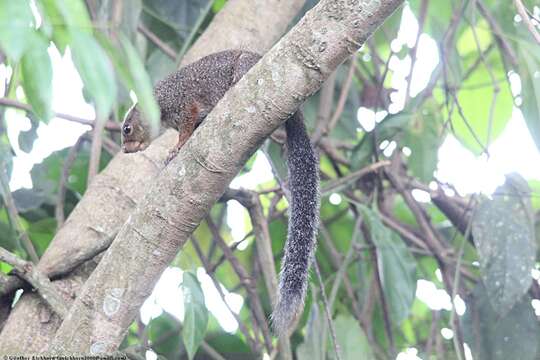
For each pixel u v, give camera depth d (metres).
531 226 10.58
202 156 6.91
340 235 14.59
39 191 12.30
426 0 12.16
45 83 4.82
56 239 9.10
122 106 13.23
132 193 9.41
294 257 8.98
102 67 4.86
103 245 8.80
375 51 13.50
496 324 10.80
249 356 11.96
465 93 13.80
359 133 14.93
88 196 9.39
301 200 9.27
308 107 13.53
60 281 8.78
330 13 6.61
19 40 4.57
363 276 12.54
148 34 12.25
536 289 11.80
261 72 6.79
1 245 10.80
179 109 10.58
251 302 11.08
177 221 7.05
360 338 10.32
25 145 12.06
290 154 9.45
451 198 12.80
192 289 9.05
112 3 10.87
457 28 12.73
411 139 12.03
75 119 10.94
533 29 8.02
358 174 11.34
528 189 10.78
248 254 14.30
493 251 10.46
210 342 12.02
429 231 12.15
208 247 14.16
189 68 10.60
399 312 10.57
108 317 7.14
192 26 12.77
